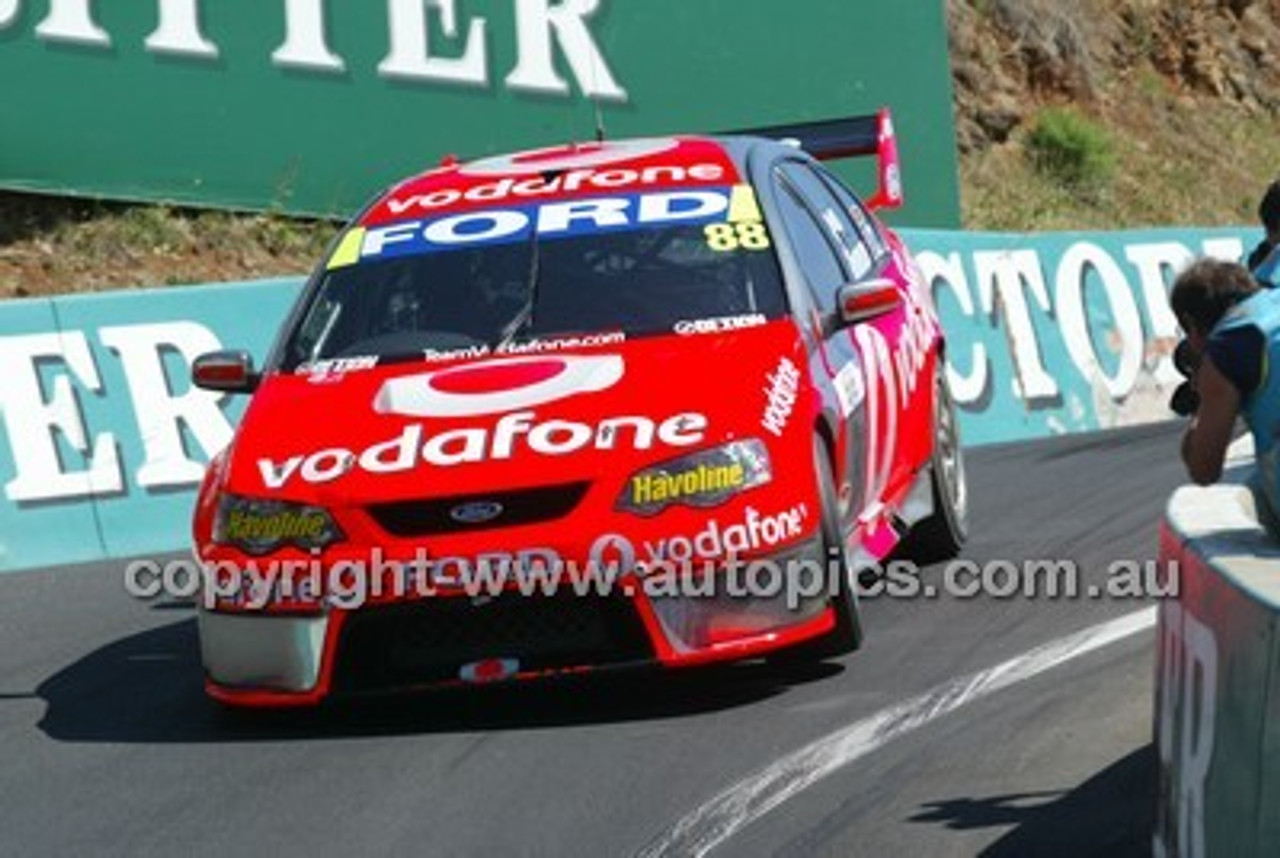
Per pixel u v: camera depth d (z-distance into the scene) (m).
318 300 15.49
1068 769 11.75
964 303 27.78
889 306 15.53
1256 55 51.69
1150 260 30.95
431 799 11.91
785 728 12.85
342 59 29.45
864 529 15.25
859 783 11.74
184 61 28.20
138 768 12.98
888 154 21.20
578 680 14.27
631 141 17.67
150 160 28.02
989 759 12.05
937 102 35.97
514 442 13.36
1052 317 29.06
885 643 14.91
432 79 30.17
